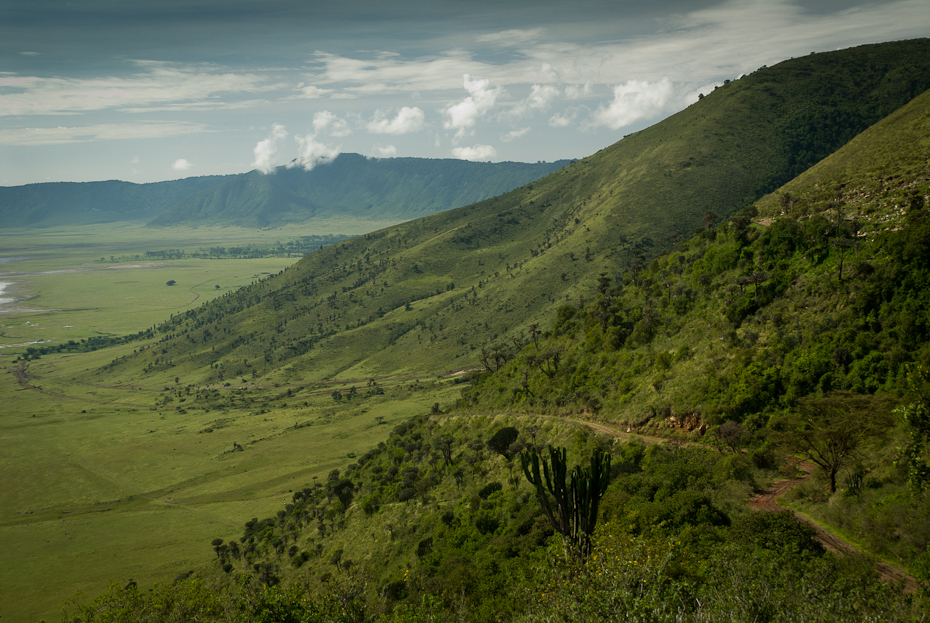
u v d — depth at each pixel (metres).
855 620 20.66
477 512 65.25
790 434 43.25
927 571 26.75
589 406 75.38
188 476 168.12
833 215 69.62
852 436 39.53
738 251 78.12
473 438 91.12
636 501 44.47
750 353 61.19
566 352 97.31
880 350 52.28
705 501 40.91
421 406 199.50
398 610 33.66
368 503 87.50
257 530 115.50
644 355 77.12
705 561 28.91
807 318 61.12
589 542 27.14
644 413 65.25
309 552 84.25
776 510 40.53
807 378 54.59
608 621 19.31
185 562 113.88
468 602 42.31
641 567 21.83
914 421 35.56
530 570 42.56
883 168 75.12
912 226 56.59
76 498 159.62
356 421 195.25
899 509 32.19
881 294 55.62
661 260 101.44
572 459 65.00
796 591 22.62
